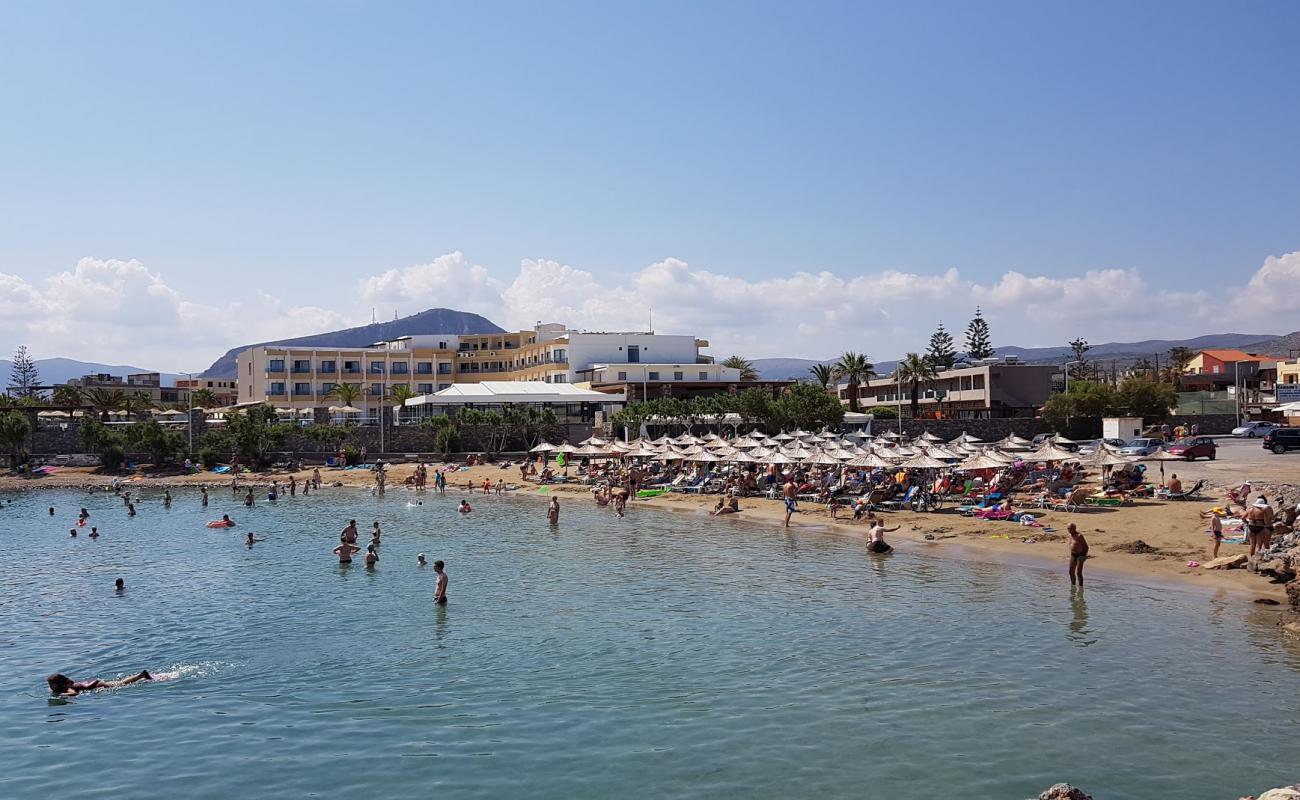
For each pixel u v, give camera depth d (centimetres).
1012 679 2042
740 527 4791
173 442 8844
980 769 1555
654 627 2603
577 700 1969
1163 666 2105
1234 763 1559
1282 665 2092
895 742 1686
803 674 2119
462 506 5775
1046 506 4653
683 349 13162
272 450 8931
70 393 11619
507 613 2820
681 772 1570
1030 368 11138
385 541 4491
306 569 3694
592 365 12756
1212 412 11606
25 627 2741
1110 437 8206
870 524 4653
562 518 5438
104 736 1811
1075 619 2555
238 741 1767
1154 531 3862
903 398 12619
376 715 1900
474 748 1705
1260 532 3159
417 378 13562
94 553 4197
